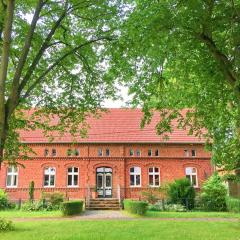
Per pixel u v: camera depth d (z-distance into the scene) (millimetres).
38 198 34062
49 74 17016
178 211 28062
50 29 16016
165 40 11312
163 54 11766
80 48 16312
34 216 23938
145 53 11750
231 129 18359
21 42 15430
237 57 11648
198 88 16359
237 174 19141
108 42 15797
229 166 18219
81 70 17156
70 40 16531
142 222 19766
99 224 18719
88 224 18719
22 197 34281
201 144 35781
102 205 30828
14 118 16125
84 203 30750
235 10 10969
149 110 15586
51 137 18484
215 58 12648
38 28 15961
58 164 35000
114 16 15672
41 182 34562
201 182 35000
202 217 23234
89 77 17156
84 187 34562
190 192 29938
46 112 17344
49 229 16719
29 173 34719
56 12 15672
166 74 15180
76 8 15062
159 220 21062
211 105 16344
